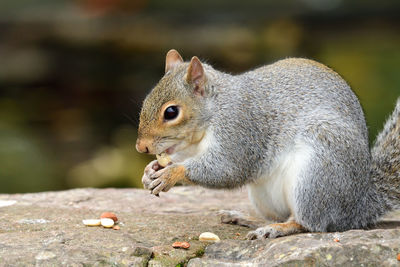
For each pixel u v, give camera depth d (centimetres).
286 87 1087
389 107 2291
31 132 2552
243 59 2681
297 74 1105
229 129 1056
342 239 921
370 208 1073
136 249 924
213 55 2692
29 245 938
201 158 1048
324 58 2800
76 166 2309
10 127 2544
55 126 2641
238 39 2709
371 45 2936
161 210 1239
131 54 2752
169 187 1027
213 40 2706
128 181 2222
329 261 860
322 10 3006
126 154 2386
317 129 1035
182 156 1096
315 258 862
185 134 1057
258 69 1161
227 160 1054
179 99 1048
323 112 1049
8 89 2800
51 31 2752
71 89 2805
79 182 2208
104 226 1059
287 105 1070
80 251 912
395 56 2789
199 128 1062
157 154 1063
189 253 948
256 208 1142
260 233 1027
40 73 2766
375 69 2658
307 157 1030
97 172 2261
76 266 873
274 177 1077
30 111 2717
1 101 2767
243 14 2989
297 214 1031
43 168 2247
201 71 1059
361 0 3022
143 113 1057
